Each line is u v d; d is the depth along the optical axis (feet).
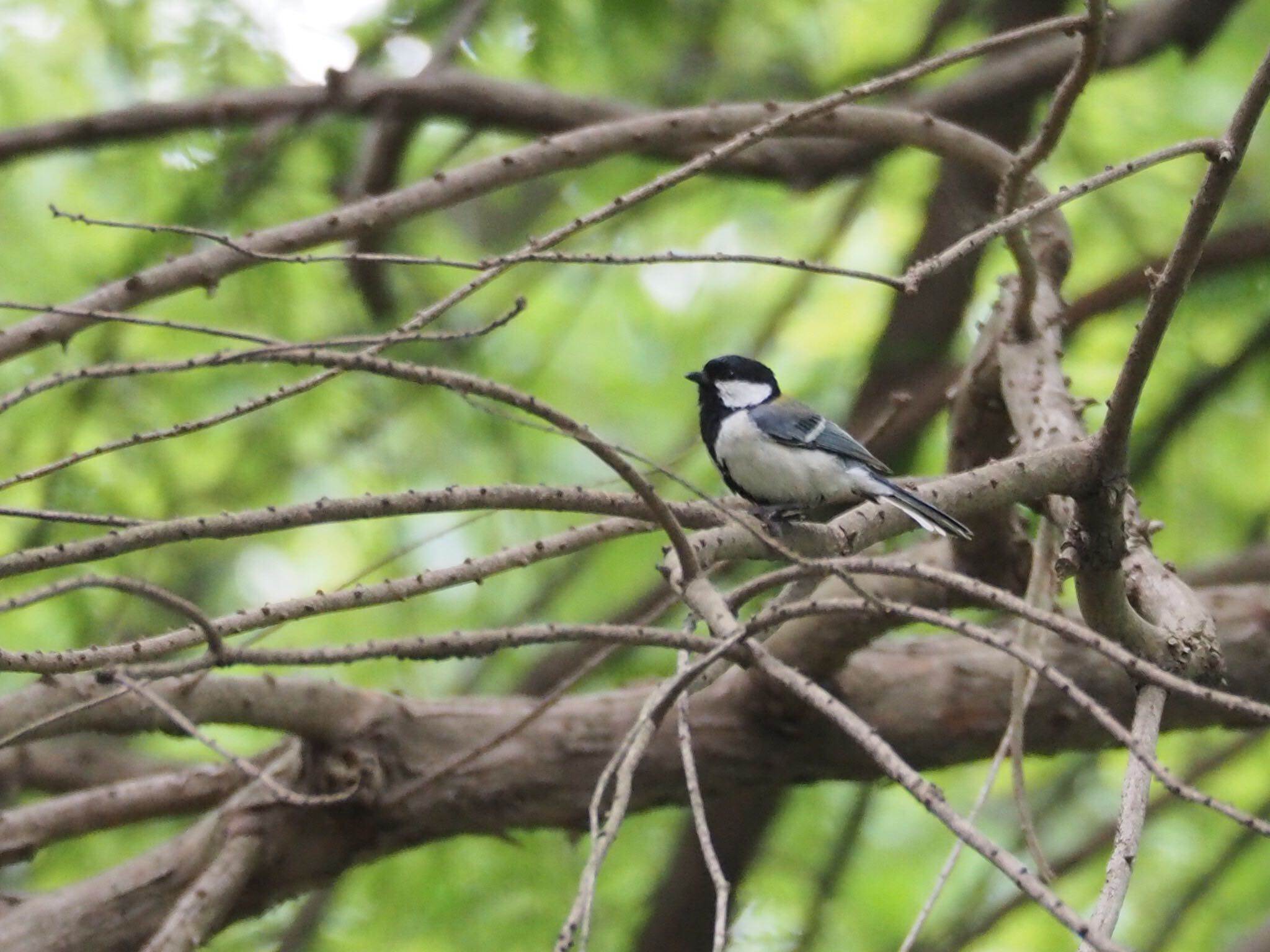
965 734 32.12
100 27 42.75
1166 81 47.19
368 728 31.19
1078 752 33.35
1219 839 45.19
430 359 43.62
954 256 17.63
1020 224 18.37
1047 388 28.94
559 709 32.68
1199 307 41.47
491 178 29.43
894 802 49.55
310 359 17.16
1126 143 46.65
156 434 18.16
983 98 39.68
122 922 30.04
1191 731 32.71
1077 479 21.99
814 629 30.30
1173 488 45.62
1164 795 42.22
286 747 33.22
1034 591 26.11
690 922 36.42
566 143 29.91
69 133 36.68
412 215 28.81
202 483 42.50
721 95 44.16
